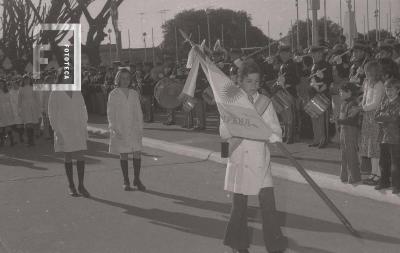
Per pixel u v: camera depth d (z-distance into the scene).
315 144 10.67
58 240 6.14
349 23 13.12
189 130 14.71
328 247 5.46
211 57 10.70
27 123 14.49
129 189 8.52
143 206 7.51
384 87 7.05
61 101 8.11
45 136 15.61
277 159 9.45
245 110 4.88
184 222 6.64
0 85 14.77
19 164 11.58
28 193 8.64
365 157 7.96
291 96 11.16
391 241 5.59
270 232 5.00
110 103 8.37
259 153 4.93
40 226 6.73
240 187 4.92
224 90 4.92
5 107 14.71
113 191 8.51
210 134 13.64
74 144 8.15
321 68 10.34
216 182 8.82
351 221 6.29
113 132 8.41
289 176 8.29
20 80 15.35
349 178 7.55
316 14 14.07
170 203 7.61
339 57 10.27
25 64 27.98
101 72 21.48
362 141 7.68
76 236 6.26
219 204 7.45
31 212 7.43
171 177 9.36
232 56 11.37
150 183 8.95
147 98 17.08
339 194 7.51
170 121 16.20
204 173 9.59
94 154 12.25
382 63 7.31
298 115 11.72
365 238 5.70
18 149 14.15
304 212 6.63
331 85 10.12
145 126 16.23
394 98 6.79
